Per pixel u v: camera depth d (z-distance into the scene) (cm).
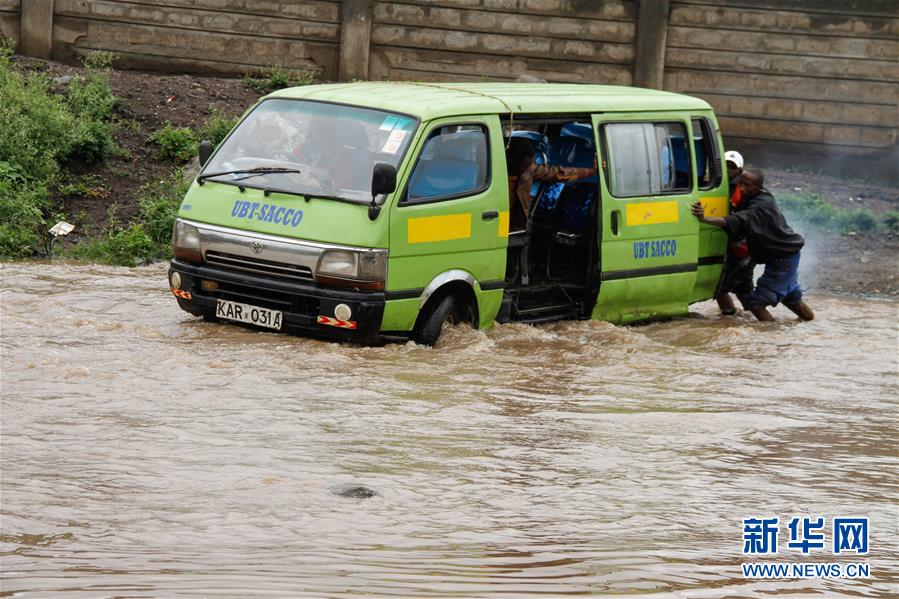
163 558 666
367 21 2655
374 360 1209
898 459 975
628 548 727
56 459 834
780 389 1220
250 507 762
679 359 1345
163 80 2534
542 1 2689
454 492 819
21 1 2555
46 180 2080
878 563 728
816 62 2734
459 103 1341
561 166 1534
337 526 738
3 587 613
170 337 1244
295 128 1348
